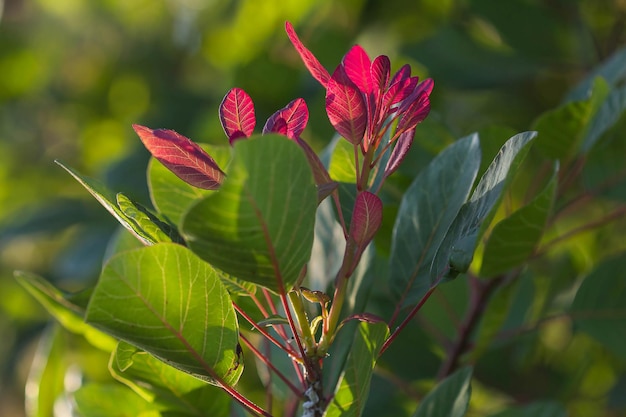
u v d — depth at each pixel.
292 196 0.66
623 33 1.38
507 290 0.91
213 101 1.79
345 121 0.71
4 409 2.03
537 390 1.19
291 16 1.72
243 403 0.73
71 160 2.21
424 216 0.81
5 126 2.23
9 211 2.18
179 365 0.72
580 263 1.30
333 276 0.83
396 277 0.81
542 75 1.39
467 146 0.81
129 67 2.17
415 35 1.65
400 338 1.03
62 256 1.76
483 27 1.54
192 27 2.02
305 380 0.76
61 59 2.24
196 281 0.70
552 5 1.39
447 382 0.81
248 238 0.66
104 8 2.22
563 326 1.37
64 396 0.95
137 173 1.64
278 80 1.54
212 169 0.71
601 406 1.25
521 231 0.82
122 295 0.69
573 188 1.30
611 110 0.93
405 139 0.73
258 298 0.81
